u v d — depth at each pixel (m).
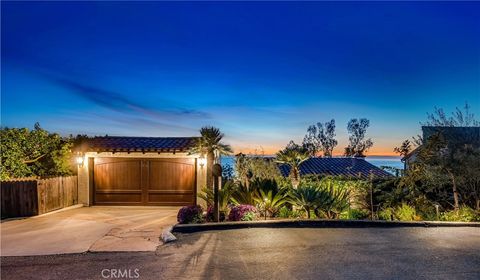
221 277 6.23
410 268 6.71
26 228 10.27
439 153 13.98
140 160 15.30
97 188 15.25
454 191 13.63
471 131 14.35
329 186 13.62
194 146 14.94
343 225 10.51
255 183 12.59
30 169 14.86
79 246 8.23
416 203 13.46
